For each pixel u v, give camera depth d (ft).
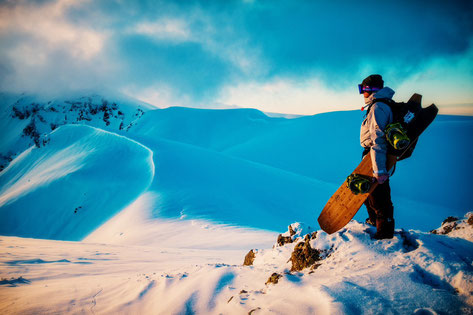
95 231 119.65
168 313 10.12
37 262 29.63
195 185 141.90
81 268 27.66
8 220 166.61
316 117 394.93
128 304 12.00
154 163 168.66
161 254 41.11
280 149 349.41
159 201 119.24
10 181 252.83
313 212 125.90
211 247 62.59
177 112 644.27
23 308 12.96
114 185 165.07
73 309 12.47
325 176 277.03
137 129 635.25
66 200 169.07
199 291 11.16
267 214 115.96
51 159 248.11
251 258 16.05
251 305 8.21
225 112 611.06
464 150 260.01
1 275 22.75
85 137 258.16
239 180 155.84
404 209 166.20
